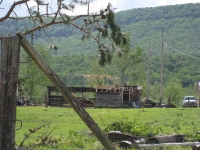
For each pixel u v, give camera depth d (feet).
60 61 389.60
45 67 31.55
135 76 341.62
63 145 58.65
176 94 387.96
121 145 57.57
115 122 73.15
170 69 548.72
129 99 224.94
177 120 100.58
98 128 32.24
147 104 217.77
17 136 71.15
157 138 62.03
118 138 61.05
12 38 30.86
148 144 58.34
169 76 529.04
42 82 245.24
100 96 214.07
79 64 379.35
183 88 451.94
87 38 74.33
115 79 79.36
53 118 110.22
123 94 225.76
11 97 30.71
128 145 57.00
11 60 30.76
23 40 31.27
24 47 31.45
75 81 257.96
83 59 386.52
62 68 372.38
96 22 71.92
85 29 72.90
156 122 98.12
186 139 65.51
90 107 198.59
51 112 128.77
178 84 428.15
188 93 430.61
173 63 554.87
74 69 365.20
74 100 31.99
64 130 81.20
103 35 71.67
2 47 30.81
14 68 30.78
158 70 542.57
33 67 231.50
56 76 31.71
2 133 30.63
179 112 123.44
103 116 113.09
